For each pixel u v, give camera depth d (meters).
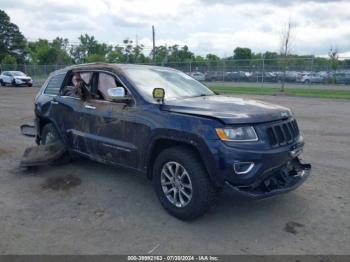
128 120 4.52
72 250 3.50
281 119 4.12
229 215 4.23
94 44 80.25
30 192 5.02
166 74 5.37
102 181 5.43
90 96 5.27
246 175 3.68
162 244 3.60
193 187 3.88
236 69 31.66
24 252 3.46
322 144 7.91
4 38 73.56
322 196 4.80
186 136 3.86
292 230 3.88
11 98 20.00
